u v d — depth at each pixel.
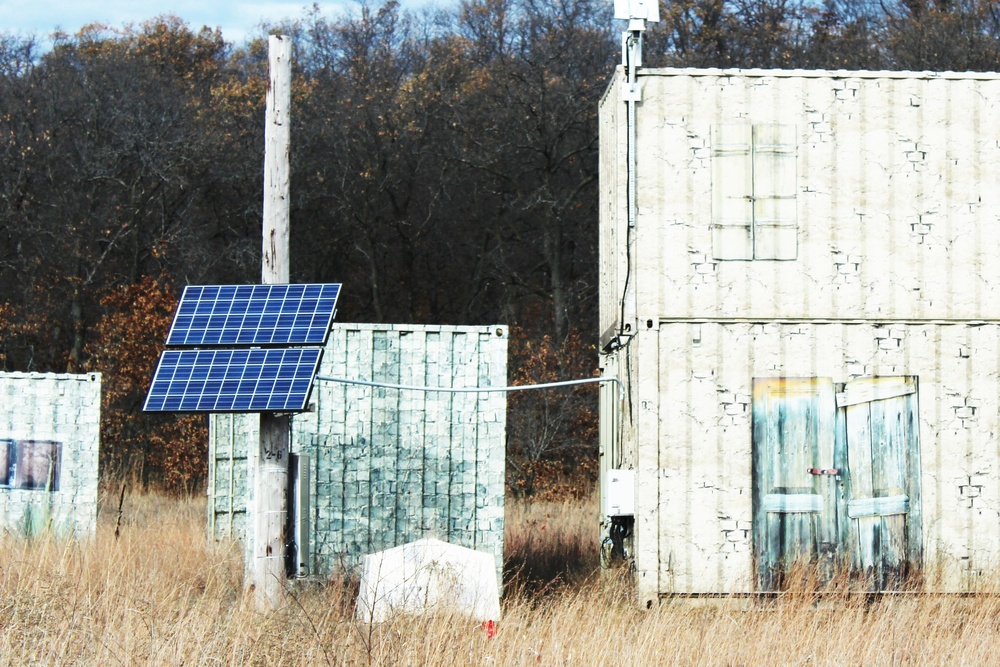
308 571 34.91
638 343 38.97
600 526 45.31
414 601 32.25
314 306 34.94
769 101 40.09
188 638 27.59
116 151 104.62
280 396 32.56
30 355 101.19
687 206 39.75
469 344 40.88
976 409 39.34
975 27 106.56
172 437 86.00
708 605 38.31
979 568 38.69
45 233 101.50
